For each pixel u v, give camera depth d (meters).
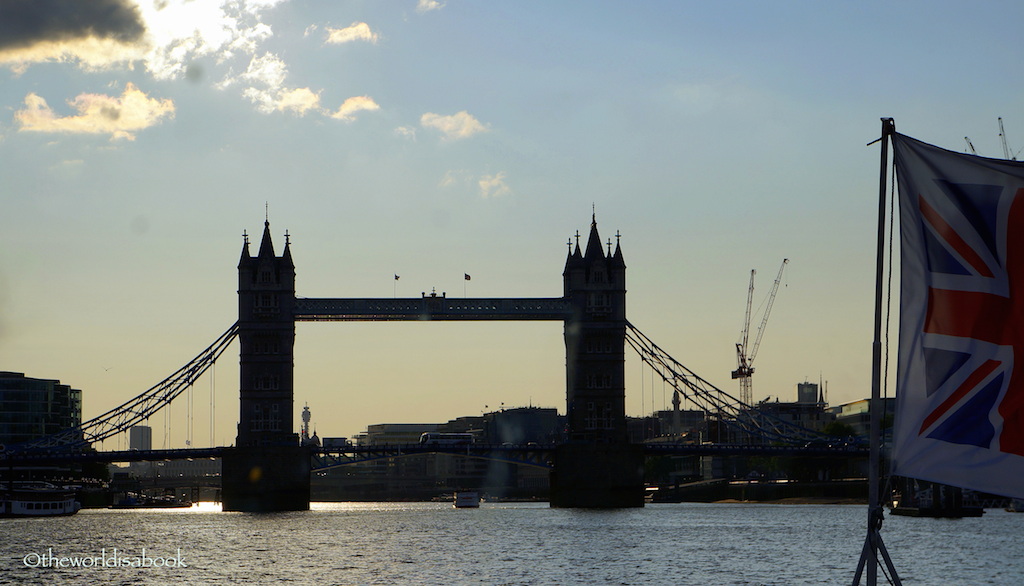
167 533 171.50
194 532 173.75
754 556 124.12
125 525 198.25
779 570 109.81
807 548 133.88
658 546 138.38
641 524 185.62
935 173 29.11
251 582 102.88
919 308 29.20
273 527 189.38
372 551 134.88
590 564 116.56
